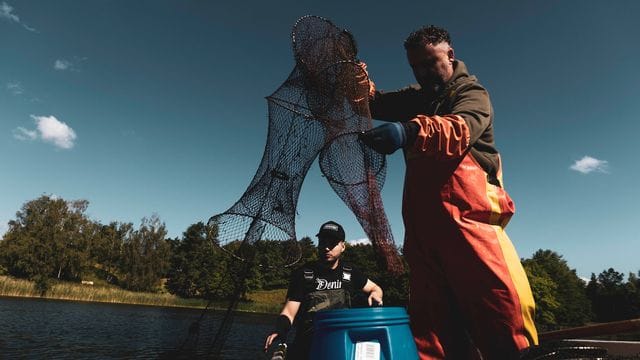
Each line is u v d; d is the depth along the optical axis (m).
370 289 3.79
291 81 2.10
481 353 1.69
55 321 29.20
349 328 1.44
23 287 58.50
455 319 1.78
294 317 3.51
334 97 1.98
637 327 1.44
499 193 1.70
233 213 1.86
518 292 1.53
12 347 18.36
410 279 1.92
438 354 1.73
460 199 1.65
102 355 17.66
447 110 1.79
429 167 1.74
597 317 109.25
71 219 78.75
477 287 1.59
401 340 1.48
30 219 75.12
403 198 1.94
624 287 115.19
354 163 1.90
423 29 1.97
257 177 1.99
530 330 1.54
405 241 1.95
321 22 2.19
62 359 16.42
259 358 18.25
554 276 94.81
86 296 60.75
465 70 1.91
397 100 2.44
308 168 1.93
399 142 1.30
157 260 73.25
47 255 70.94
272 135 2.01
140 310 44.66
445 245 1.68
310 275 3.62
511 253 1.62
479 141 1.76
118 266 79.25
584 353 1.26
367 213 1.88
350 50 2.17
